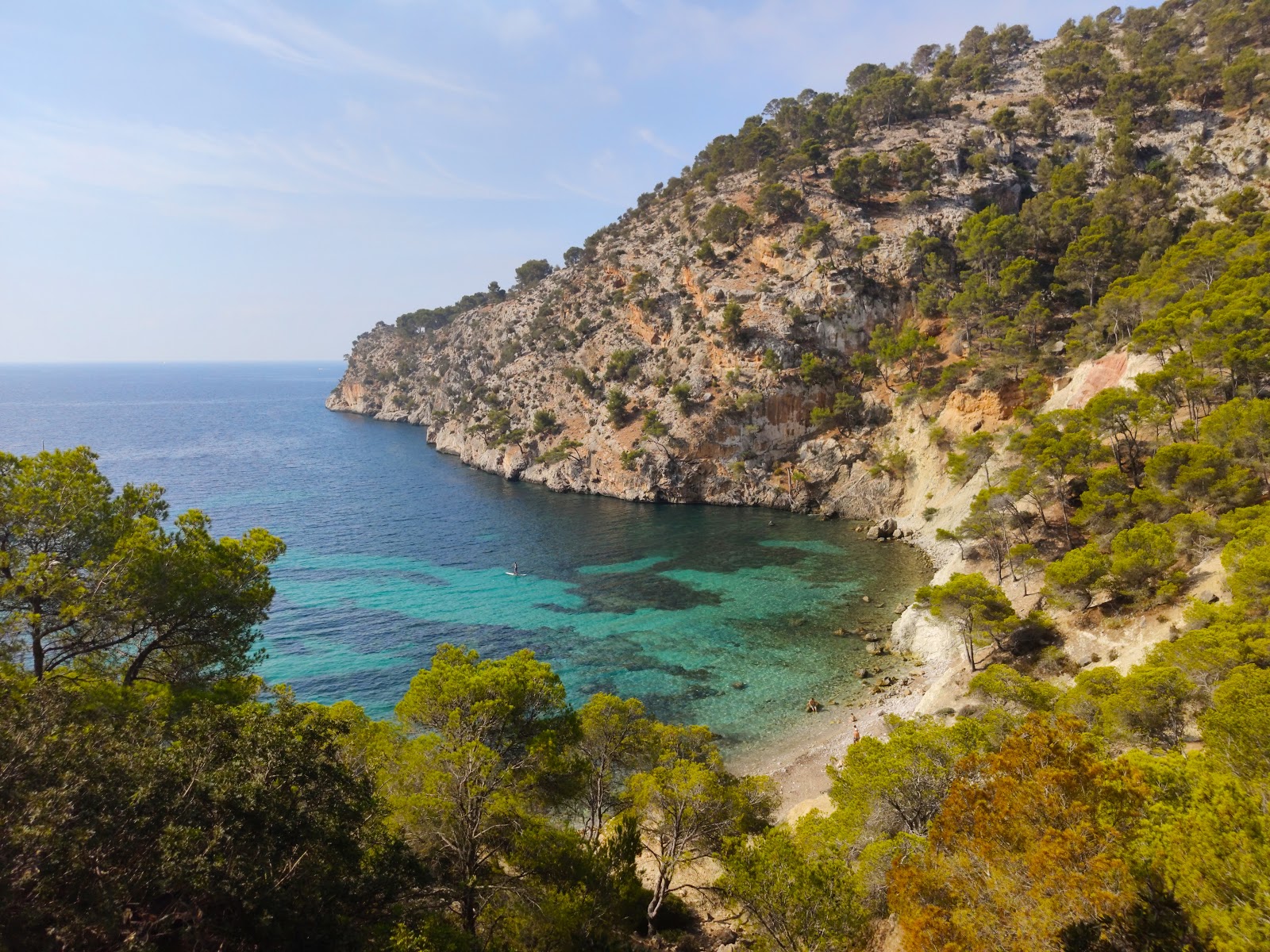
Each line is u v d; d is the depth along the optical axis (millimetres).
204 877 13500
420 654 58219
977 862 16047
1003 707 33656
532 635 63406
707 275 135125
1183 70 128500
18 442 176375
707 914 27062
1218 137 117312
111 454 164625
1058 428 65812
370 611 69062
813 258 125000
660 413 126312
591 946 19719
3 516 20797
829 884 18781
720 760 28188
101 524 23172
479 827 20484
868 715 47531
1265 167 104312
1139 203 104875
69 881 12906
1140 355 65875
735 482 119438
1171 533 43312
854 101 164000
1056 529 59312
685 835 25406
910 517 98250
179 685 24516
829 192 137875
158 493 26438
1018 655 45562
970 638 47562
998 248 105625
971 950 13469
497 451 157125
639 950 22453
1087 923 13070
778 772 41406
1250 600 31359
